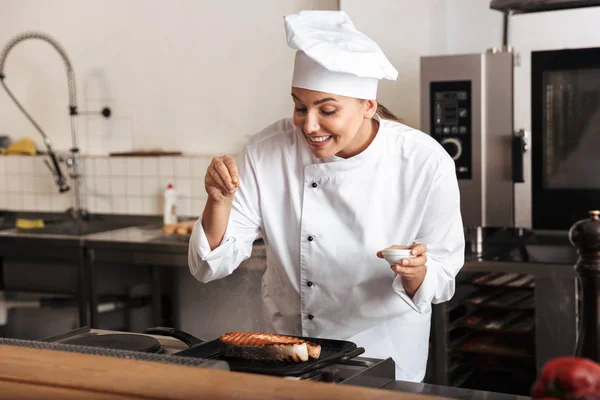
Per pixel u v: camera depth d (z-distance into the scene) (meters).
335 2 3.60
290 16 1.73
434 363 2.90
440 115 2.99
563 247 3.01
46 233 3.85
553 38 3.18
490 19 3.28
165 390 1.11
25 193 4.41
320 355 1.54
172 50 4.05
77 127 4.31
